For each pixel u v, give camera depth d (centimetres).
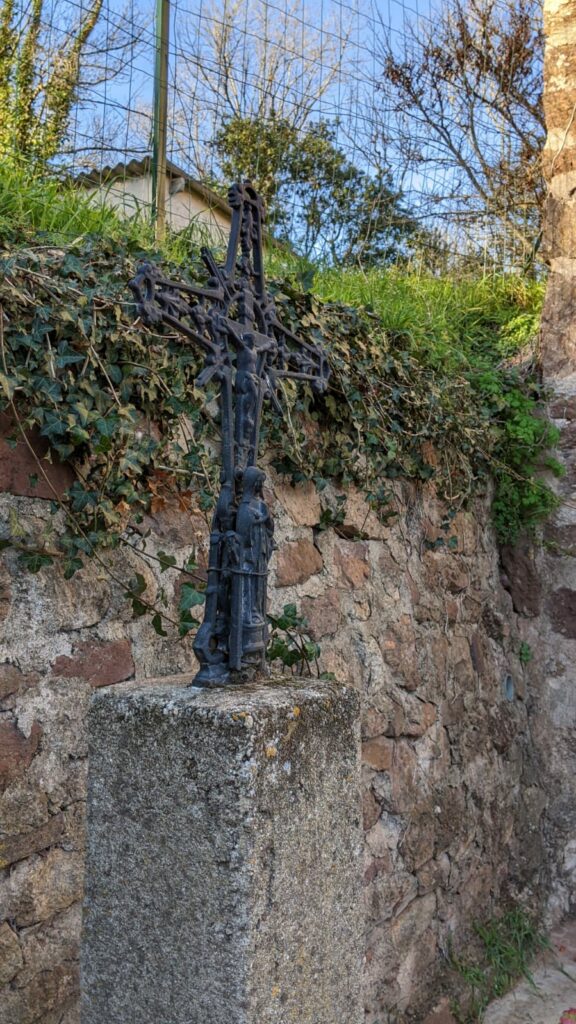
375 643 358
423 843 371
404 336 392
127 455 243
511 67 809
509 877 439
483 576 452
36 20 512
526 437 455
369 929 334
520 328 531
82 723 236
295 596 318
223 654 185
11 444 218
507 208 746
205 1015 158
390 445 362
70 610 234
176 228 380
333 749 177
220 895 157
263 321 201
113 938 170
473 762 416
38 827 224
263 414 300
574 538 466
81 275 237
